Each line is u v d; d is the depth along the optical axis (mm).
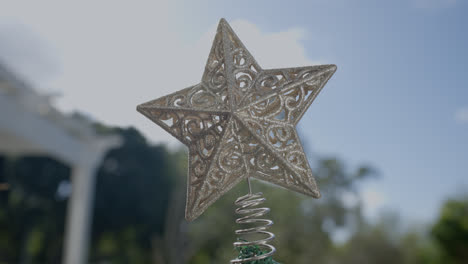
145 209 16281
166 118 1402
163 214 16609
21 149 7848
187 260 14898
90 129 9266
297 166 1381
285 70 1432
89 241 16172
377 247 14617
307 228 12516
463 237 12109
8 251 16359
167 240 15820
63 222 16922
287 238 11477
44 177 17047
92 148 9461
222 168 1324
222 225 12477
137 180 16312
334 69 1444
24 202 16906
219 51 1438
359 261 14195
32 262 16406
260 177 1379
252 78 1423
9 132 6703
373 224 15758
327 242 13547
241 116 1343
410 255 14406
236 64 1430
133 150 15859
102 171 16266
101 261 16234
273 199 11656
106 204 16422
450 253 12445
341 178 16359
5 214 16547
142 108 1376
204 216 13203
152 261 16297
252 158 1371
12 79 6418
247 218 1391
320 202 14719
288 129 1400
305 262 11742
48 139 7816
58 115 7977
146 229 16609
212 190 1341
